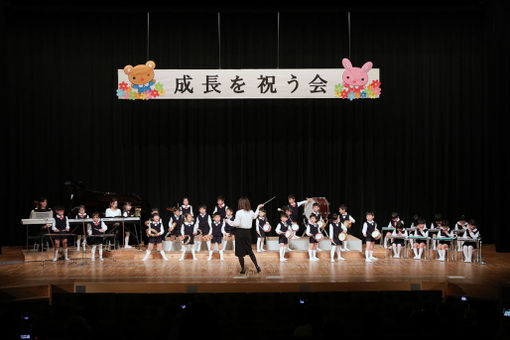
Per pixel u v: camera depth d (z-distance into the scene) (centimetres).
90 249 928
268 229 955
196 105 1161
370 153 1154
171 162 1152
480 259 841
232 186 1149
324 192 1153
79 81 1151
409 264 828
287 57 1155
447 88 1152
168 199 1150
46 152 1143
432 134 1152
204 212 935
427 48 1157
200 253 929
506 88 1056
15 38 1141
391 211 1149
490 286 634
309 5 1112
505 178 1044
